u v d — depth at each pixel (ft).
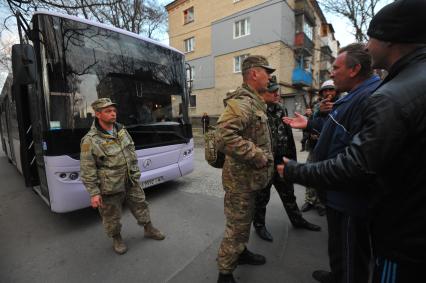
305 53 58.03
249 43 53.21
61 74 9.90
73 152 10.04
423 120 2.90
